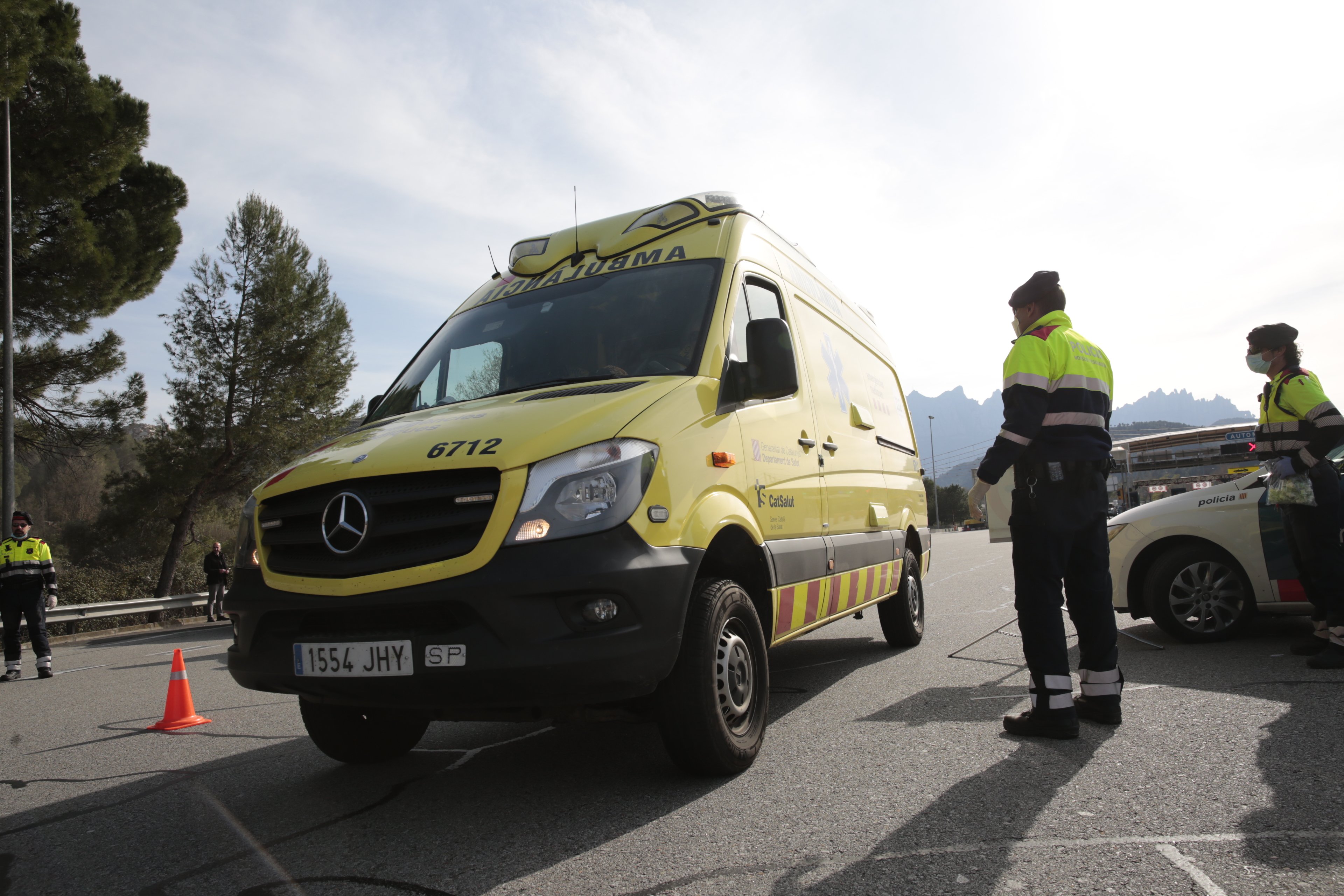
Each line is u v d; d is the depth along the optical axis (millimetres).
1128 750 3637
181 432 22203
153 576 22953
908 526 6863
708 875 2656
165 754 4957
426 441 3410
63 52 18109
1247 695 4445
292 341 23125
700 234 4707
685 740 3451
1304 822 2740
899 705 4812
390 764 4320
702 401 3803
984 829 2875
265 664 3396
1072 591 4145
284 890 2789
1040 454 3959
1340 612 4957
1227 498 6113
